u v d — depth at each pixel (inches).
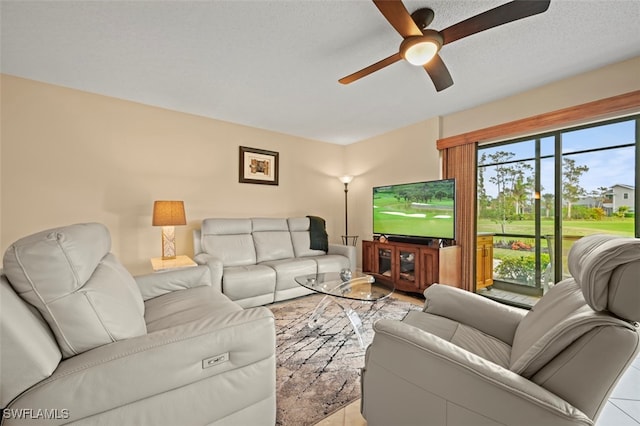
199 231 132.0
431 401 36.6
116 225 119.0
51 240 36.5
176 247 134.5
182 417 39.0
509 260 128.6
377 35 77.2
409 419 38.9
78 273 37.8
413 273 134.3
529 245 121.9
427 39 62.9
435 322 60.2
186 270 84.7
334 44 81.1
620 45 81.2
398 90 111.2
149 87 108.5
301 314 108.5
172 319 60.2
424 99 120.3
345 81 82.7
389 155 168.6
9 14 67.4
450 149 138.1
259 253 138.2
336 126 158.1
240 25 72.7
